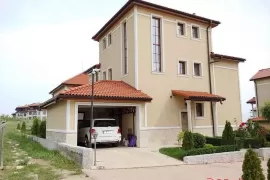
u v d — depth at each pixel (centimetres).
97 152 1384
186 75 1972
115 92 1603
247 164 632
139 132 1639
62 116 1537
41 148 1677
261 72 3372
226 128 1538
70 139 1428
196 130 1934
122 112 1853
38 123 2680
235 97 2247
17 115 9156
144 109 1681
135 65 1747
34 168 1011
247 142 1616
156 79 1817
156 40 1884
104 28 2228
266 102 2641
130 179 868
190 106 1800
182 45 1988
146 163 1147
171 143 1769
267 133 1852
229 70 2255
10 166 1051
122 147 1622
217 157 1270
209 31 2180
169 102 1836
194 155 1227
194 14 2128
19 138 2464
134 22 1784
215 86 2130
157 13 1888
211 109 2053
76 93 1466
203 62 2097
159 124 1752
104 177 886
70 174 919
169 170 1031
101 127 1580
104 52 2317
